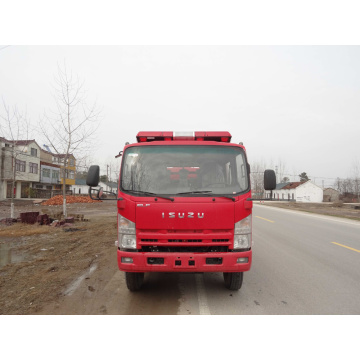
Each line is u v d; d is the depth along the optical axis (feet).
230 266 14.14
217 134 16.56
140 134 16.60
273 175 15.14
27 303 15.05
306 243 31.35
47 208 81.82
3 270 21.01
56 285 17.72
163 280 18.92
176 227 14.23
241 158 15.30
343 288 17.21
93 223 46.68
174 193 14.66
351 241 32.65
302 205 134.31
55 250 27.45
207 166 15.10
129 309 14.37
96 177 15.26
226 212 14.35
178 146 15.42
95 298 15.71
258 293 16.42
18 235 35.12
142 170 15.10
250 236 14.70
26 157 131.95
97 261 23.56
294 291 16.72
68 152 47.24
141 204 14.38
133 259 14.21
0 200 107.96
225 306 14.67
